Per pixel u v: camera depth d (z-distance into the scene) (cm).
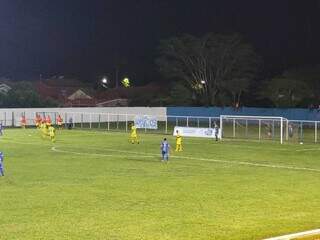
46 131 6066
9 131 6912
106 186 2508
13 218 1811
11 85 10219
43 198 2183
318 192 2367
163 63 10525
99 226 1706
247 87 10294
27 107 9181
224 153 4275
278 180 2742
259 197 2234
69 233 1617
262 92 10156
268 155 4138
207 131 6097
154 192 2344
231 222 1777
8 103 9075
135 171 3091
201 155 4106
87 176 2856
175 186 2519
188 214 1892
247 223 1766
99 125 7562
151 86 12062
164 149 3672
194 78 10481
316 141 5559
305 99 9838
